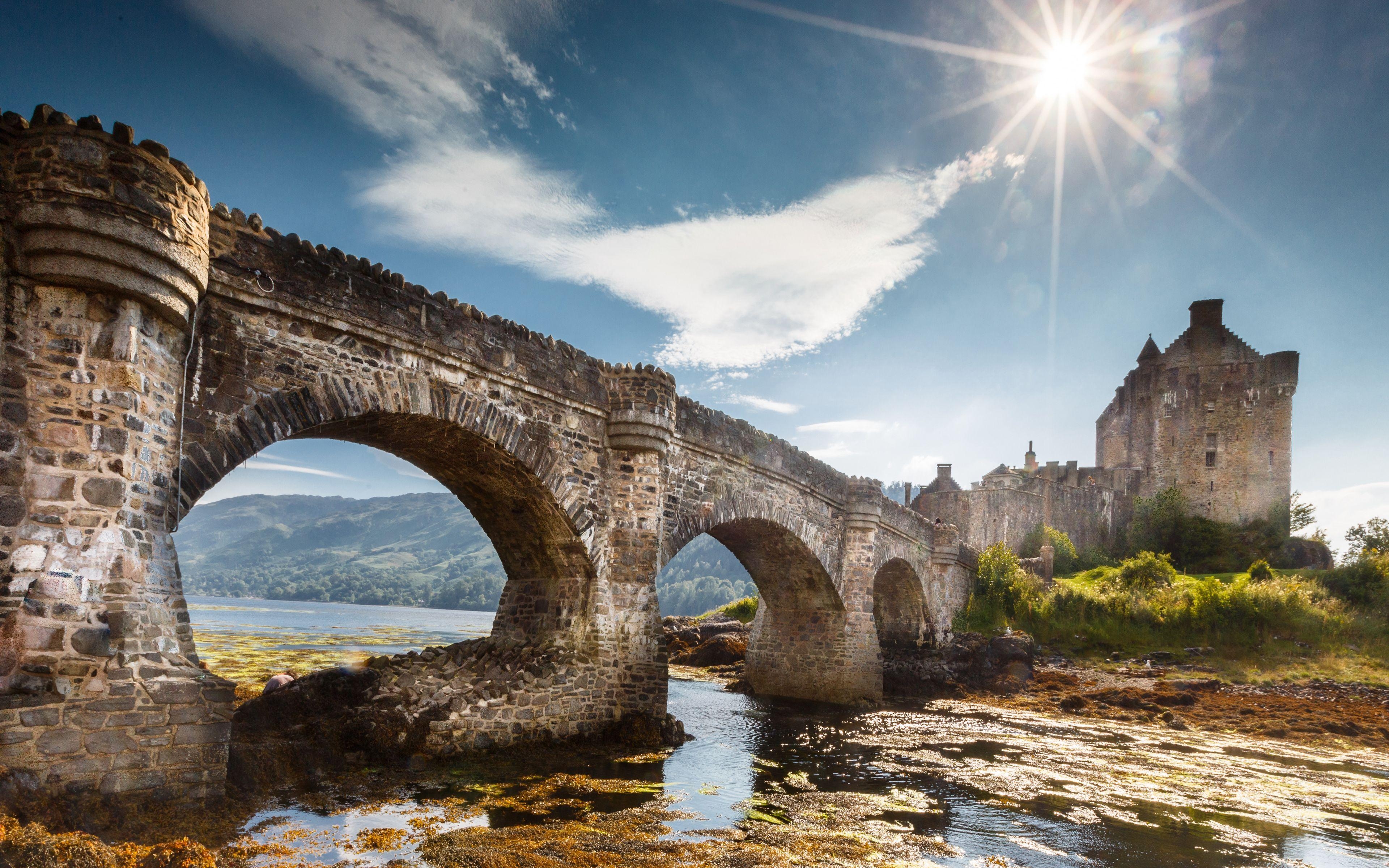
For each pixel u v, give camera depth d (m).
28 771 7.45
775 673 29.67
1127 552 61.50
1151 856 10.95
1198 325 65.81
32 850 6.14
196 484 10.19
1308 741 24.14
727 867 9.20
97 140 8.59
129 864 6.74
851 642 28.14
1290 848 11.80
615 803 11.87
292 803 10.58
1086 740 22.17
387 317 12.97
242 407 10.93
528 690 15.25
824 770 15.79
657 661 17.69
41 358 8.38
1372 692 30.20
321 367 12.07
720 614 50.66
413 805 10.90
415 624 111.31
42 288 8.51
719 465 21.72
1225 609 38.03
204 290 10.12
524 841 9.66
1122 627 39.53
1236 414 63.09
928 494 61.66
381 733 12.91
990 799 13.92
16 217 8.30
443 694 14.49
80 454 8.41
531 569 18.95
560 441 16.64
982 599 43.03
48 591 7.94
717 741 18.38
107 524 8.47
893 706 28.25
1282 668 33.81
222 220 10.80
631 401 17.89
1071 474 68.56
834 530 28.47
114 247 8.59
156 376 9.34
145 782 8.27
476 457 16.02
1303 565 57.09
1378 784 17.81
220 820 8.87
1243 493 61.81
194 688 8.78
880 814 12.41
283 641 49.50
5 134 8.45
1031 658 34.75
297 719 13.13
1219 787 16.38
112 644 8.20
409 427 14.35
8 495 8.01
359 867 8.33
